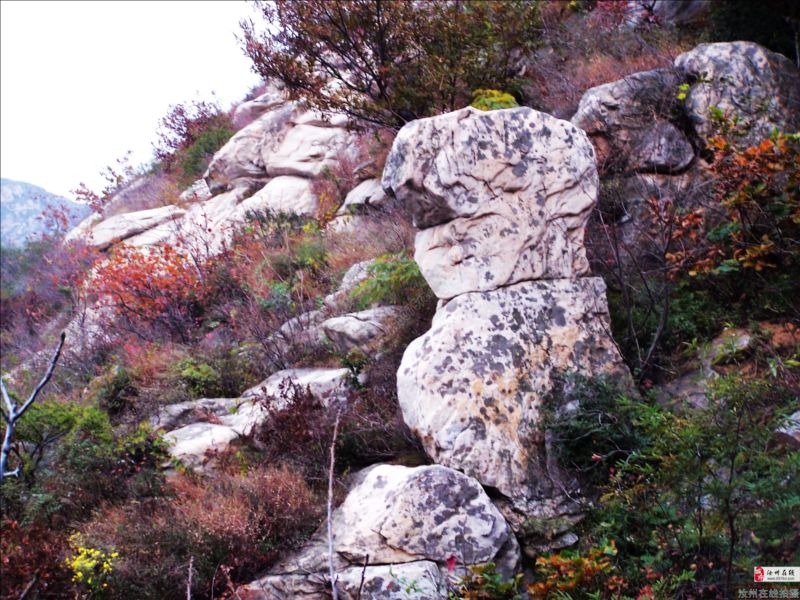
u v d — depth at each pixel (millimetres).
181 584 4898
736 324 6113
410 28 9359
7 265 17578
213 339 8891
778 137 5758
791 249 6070
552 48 10453
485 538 4836
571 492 5285
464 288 5809
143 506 5629
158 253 11219
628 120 7344
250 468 6008
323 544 5012
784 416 4512
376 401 6445
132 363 8648
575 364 5797
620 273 6246
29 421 6172
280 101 15820
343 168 12336
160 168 17062
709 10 9445
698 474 4297
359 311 7957
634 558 4633
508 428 5445
